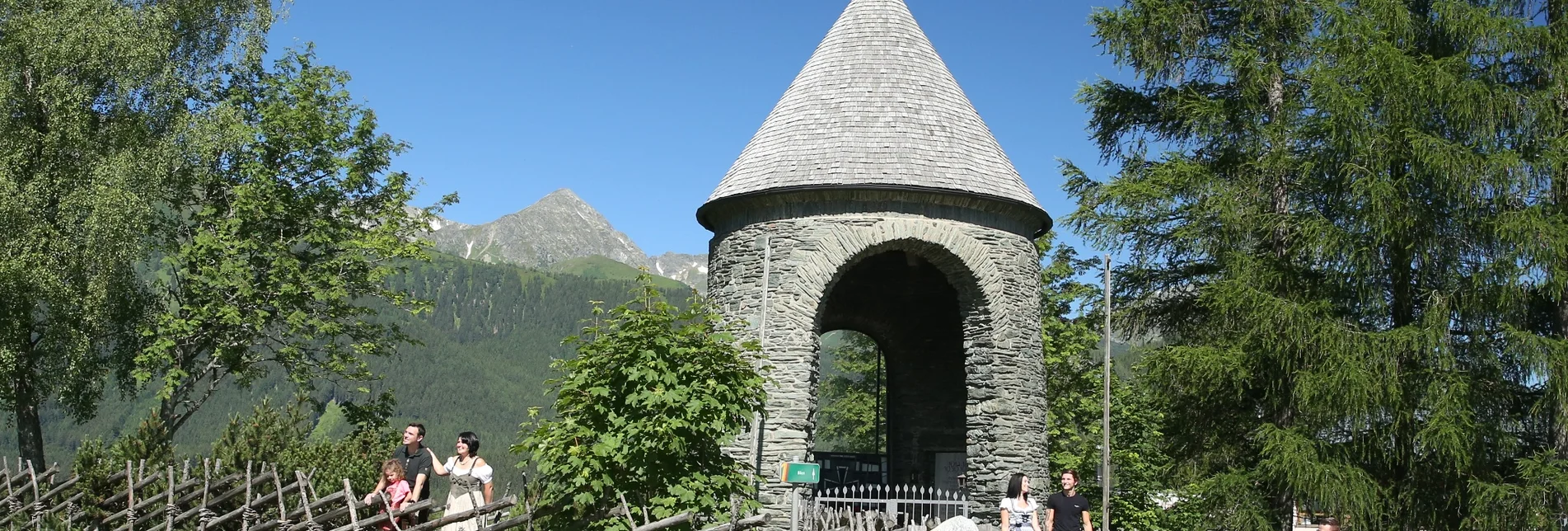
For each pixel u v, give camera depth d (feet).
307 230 83.20
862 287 78.95
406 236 87.51
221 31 82.38
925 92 66.33
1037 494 61.98
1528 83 65.31
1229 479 66.49
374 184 88.38
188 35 81.41
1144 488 99.40
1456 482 60.95
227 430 52.31
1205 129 71.00
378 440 59.62
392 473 37.68
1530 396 63.52
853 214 61.82
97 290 70.64
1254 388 68.90
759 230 63.67
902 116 64.64
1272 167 66.44
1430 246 61.00
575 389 43.50
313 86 84.74
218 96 84.74
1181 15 72.95
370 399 85.81
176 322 74.13
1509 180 59.52
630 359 42.86
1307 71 66.44
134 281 78.07
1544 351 59.26
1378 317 64.59
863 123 64.18
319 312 82.02
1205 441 73.72
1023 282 64.54
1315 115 65.21
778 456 59.21
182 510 39.42
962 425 77.82
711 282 66.49
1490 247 61.21
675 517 35.94
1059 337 96.32
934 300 78.84
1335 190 64.18
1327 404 60.80
